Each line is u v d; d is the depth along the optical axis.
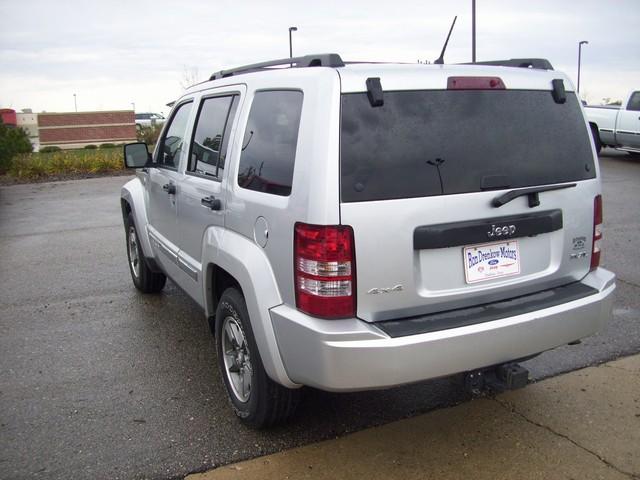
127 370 4.36
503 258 3.11
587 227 3.41
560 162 3.29
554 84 3.35
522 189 3.07
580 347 4.56
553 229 3.22
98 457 3.27
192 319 5.39
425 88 2.93
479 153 3.01
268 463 3.20
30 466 3.19
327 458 3.23
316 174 2.74
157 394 3.99
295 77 3.08
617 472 3.06
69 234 9.42
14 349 4.77
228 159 3.61
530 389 3.95
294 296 2.89
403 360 2.73
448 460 3.19
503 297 3.15
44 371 4.36
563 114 3.36
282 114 3.15
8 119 49.09
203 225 3.93
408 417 3.64
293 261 2.87
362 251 2.75
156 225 5.21
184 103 4.85
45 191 14.93
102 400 3.91
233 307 3.44
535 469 3.10
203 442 3.41
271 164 3.14
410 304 2.89
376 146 2.79
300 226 2.80
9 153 18.56
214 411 3.76
